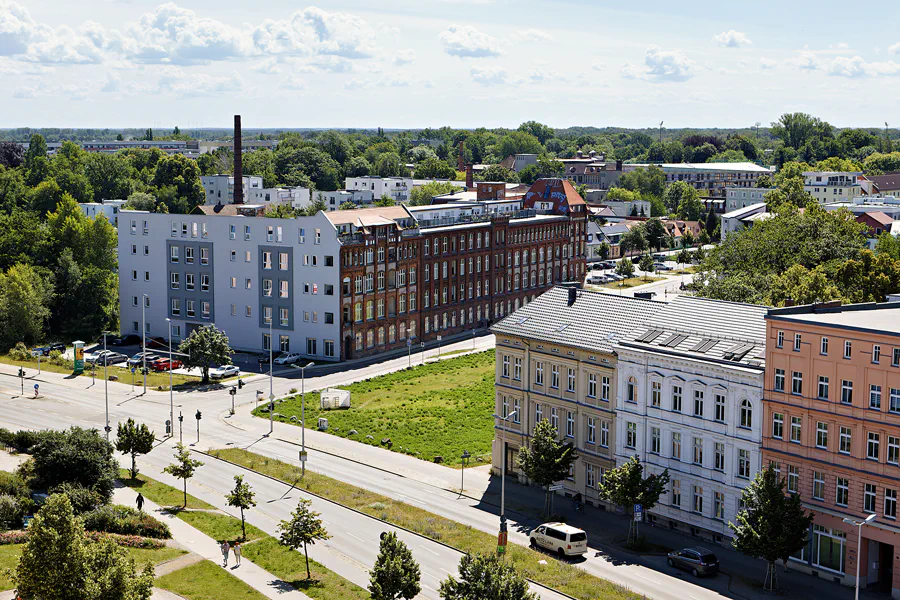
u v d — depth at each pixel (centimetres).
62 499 5322
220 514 8419
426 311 16812
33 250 19162
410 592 6172
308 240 15125
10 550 6969
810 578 7125
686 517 8056
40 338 16788
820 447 7119
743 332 8050
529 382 9394
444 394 13088
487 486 9400
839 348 6938
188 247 16325
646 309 8950
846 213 18200
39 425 11069
